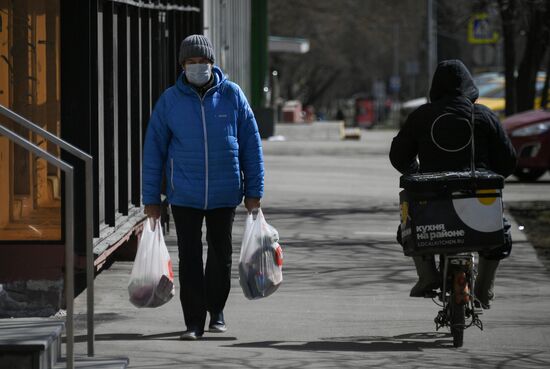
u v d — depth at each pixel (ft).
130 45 114.32
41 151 65.16
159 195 80.79
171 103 80.23
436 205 76.79
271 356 75.77
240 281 83.05
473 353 77.46
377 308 94.58
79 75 91.09
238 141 81.71
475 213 76.64
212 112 80.07
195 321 81.71
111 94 99.25
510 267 117.80
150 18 124.26
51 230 90.84
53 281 89.86
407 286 105.70
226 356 75.61
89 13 90.94
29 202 90.84
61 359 70.74
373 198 190.39
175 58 147.64
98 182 93.30
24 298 89.71
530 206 180.04
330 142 408.05
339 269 115.14
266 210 169.68
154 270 79.56
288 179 228.22
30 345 64.64
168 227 138.10
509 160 80.23
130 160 115.14
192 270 81.41
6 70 91.45
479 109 79.51
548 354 77.41
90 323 72.64
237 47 317.01
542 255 127.13
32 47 91.45
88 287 72.33
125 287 102.42
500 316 91.56
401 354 76.84
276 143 394.32
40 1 91.15
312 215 163.53
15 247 90.02
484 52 361.30
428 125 79.20
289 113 599.57
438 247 76.95
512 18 270.05
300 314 91.61
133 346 78.59
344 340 81.61
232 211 82.02
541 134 222.07
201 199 80.18
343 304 96.32
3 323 71.36
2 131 64.90
